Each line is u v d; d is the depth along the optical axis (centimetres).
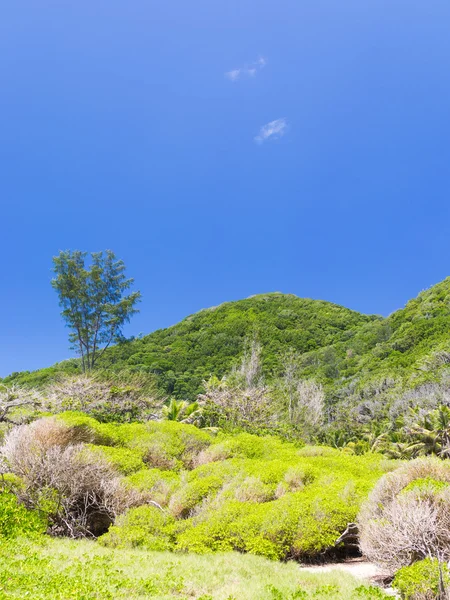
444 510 701
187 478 1311
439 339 6391
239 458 1563
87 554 787
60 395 2398
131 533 991
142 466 1410
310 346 8019
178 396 4709
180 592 616
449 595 545
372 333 8288
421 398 4331
